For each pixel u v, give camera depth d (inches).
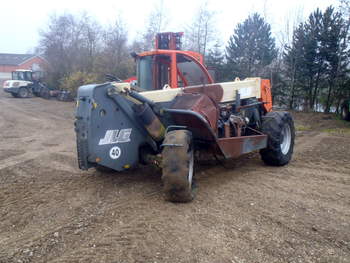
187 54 199.9
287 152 223.6
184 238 114.8
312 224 127.3
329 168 216.5
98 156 151.4
